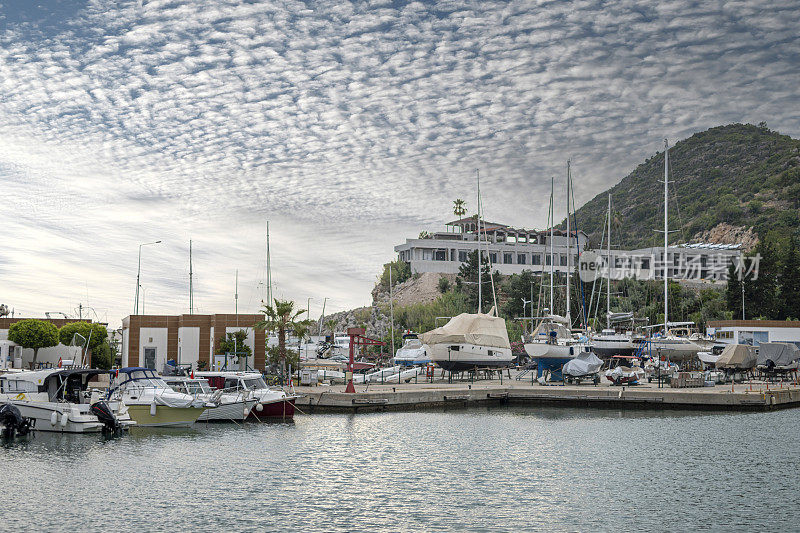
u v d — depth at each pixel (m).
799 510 28.58
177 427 49.75
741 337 105.94
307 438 45.47
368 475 34.59
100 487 31.98
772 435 46.84
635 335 97.56
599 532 25.70
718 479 33.97
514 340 129.25
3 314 84.88
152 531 25.53
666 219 104.81
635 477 34.31
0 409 45.31
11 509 28.23
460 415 57.47
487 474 34.94
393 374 78.62
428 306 171.50
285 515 27.61
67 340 79.12
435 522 26.77
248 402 52.25
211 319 75.12
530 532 25.64
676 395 60.03
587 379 76.31
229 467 36.31
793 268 142.50
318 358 109.25
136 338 76.38
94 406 46.84
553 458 39.03
